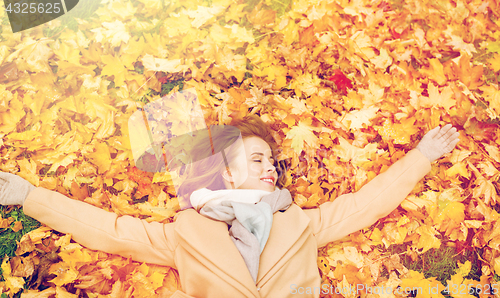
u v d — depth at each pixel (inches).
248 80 81.7
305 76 82.1
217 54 81.7
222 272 53.8
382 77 82.5
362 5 84.9
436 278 73.9
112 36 79.5
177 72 81.0
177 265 58.5
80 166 74.4
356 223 64.6
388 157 78.2
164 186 75.1
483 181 76.3
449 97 79.6
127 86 78.5
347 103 81.2
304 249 60.1
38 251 66.4
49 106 76.1
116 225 61.0
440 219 74.7
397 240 73.9
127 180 74.5
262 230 58.3
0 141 72.6
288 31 83.7
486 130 78.8
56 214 60.4
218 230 58.9
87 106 76.2
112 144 75.0
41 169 73.4
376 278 72.7
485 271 73.4
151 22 83.1
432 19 87.1
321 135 79.5
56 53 76.8
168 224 63.1
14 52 76.9
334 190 77.8
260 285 54.6
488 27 86.4
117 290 62.4
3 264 65.6
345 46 84.0
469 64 82.4
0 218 68.7
